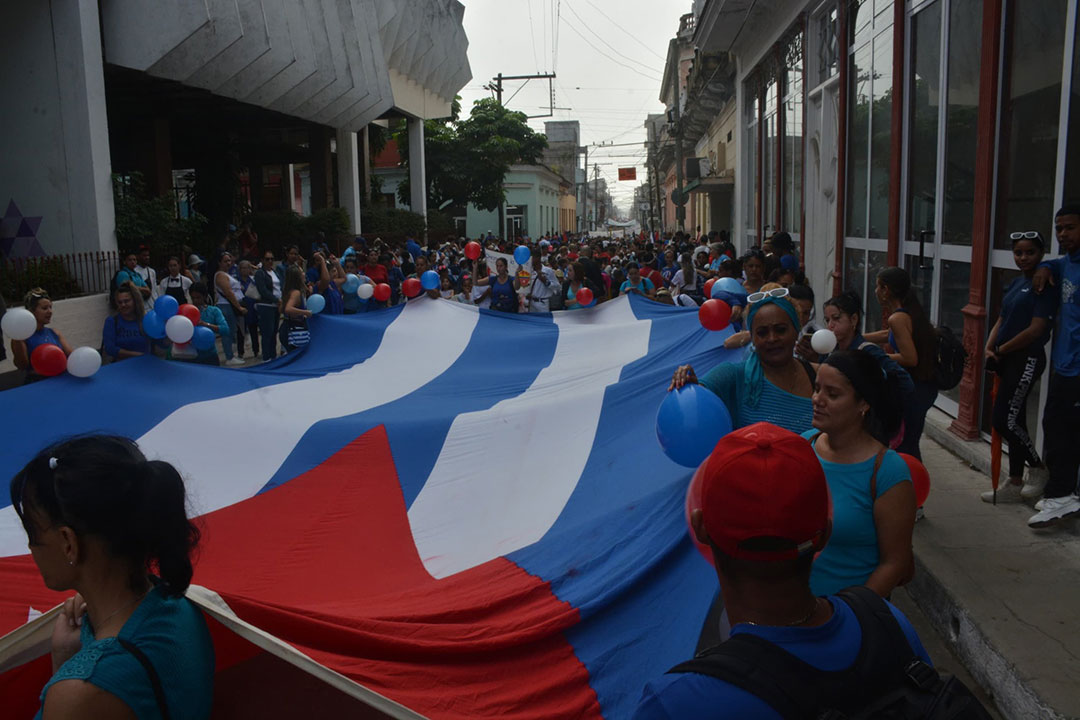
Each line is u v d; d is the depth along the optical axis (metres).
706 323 4.86
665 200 68.88
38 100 14.27
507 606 3.33
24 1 14.02
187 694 1.79
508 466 5.07
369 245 27.23
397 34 28.19
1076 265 4.98
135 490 1.79
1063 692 3.49
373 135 34.06
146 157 21.36
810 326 5.07
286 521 4.55
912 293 4.77
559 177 67.31
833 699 1.51
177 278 14.08
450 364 7.58
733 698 1.48
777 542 1.58
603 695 3.05
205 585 3.75
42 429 5.13
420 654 2.71
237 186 25.23
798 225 14.17
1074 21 5.35
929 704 1.54
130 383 5.71
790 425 3.54
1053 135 5.70
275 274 13.61
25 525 1.80
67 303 12.95
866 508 2.73
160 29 15.16
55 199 14.48
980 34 6.86
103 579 1.81
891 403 2.83
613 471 4.74
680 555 3.57
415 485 4.97
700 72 24.47
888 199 9.56
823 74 12.57
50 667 2.16
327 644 2.51
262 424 5.55
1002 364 5.48
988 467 6.32
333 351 8.05
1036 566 4.70
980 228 6.69
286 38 18.77
